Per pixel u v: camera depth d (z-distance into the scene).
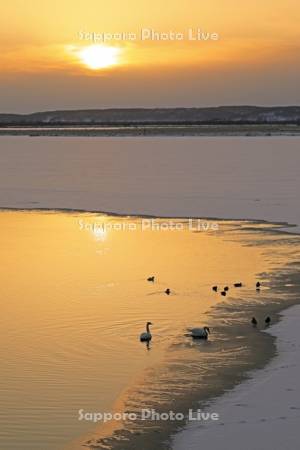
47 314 20.03
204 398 14.69
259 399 14.52
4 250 28.55
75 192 46.12
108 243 29.88
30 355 16.98
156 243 29.72
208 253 27.67
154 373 15.94
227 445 12.83
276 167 62.53
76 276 24.23
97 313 20.09
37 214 37.66
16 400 14.66
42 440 13.20
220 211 37.53
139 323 19.30
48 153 86.75
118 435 13.34
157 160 72.88
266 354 16.91
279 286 22.73
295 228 32.66
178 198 42.44
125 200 41.97
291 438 12.99
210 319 19.58
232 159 72.31
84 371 16.06
